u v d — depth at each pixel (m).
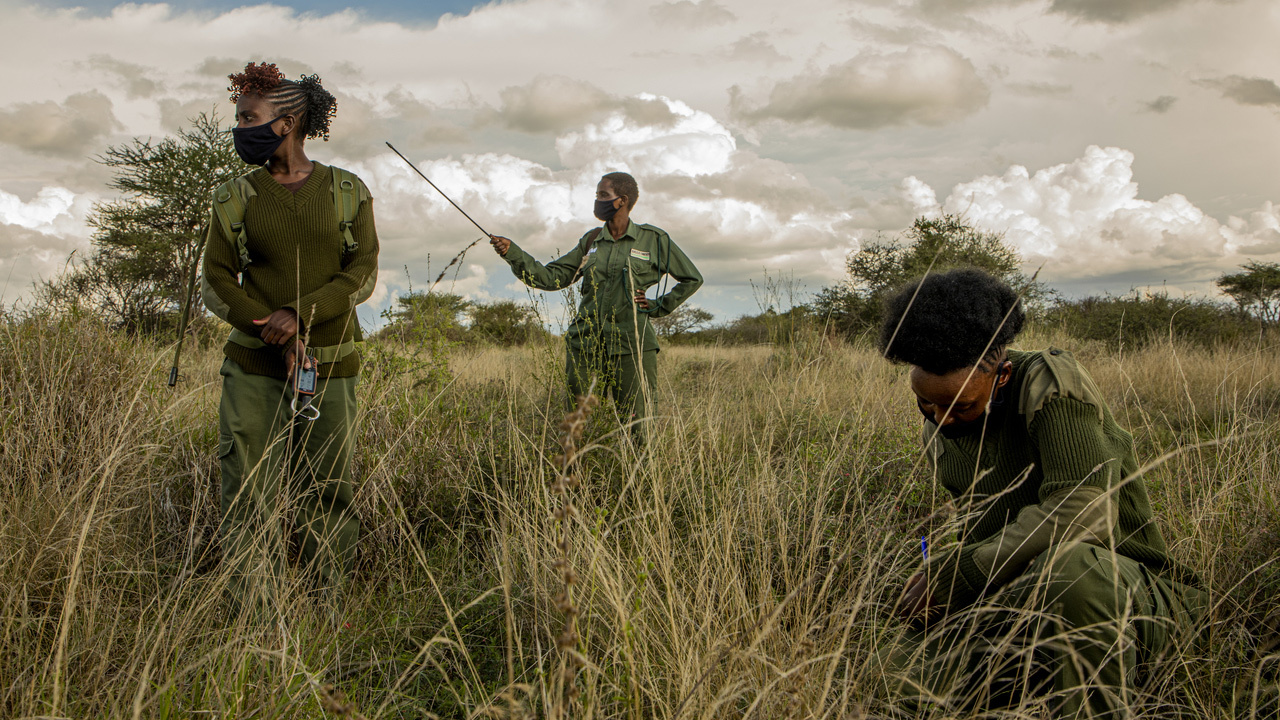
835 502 3.09
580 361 4.38
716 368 6.96
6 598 2.04
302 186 2.68
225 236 2.58
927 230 14.27
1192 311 11.23
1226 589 2.21
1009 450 1.98
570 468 2.56
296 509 2.62
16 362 3.30
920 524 1.95
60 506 2.44
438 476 3.39
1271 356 7.14
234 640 1.82
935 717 1.67
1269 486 2.74
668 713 1.63
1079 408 1.78
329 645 2.10
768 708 1.63
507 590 1.53
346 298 2.69
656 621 2.04
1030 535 1.75
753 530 2.67
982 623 1.87
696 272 4.73
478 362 5.40
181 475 3.29
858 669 1.94
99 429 3.09
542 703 1.86
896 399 4.36
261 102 2.58
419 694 2.04
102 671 1.77
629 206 4.61
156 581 2.32
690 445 3.56
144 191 16.33
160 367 3.88
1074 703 1.63
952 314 1.75
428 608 2.48
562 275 4.70
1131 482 1.89
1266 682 1.82
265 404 2.65
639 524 2.40
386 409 3.61
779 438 4.26
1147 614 1.70
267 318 2.57
